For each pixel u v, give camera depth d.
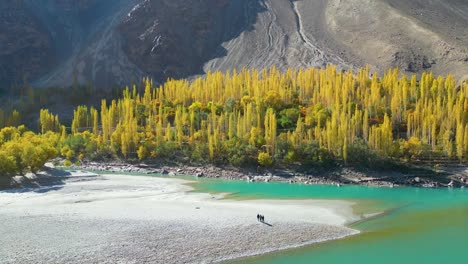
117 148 158.50
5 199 78.81
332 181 122.81
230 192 97.00
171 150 150.62
